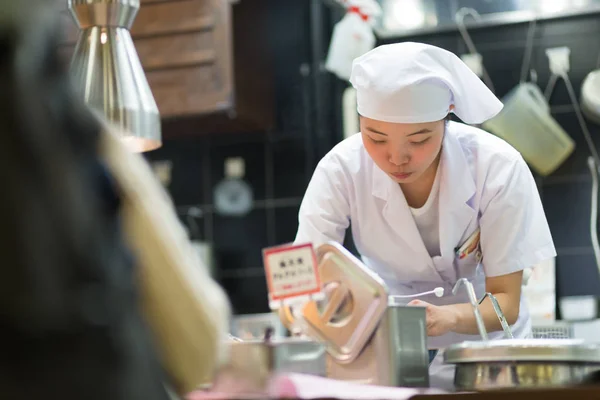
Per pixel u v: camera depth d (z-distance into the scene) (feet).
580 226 13.65
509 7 14.06
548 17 13.87
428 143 7.58
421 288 8.94
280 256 5.99
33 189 3.40
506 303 7.92
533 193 8.12
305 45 15.01
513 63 14.03
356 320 6.02
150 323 4.07
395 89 7.36
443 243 8.34
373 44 14.17
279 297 5.98
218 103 13.88
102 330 3.42
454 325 7.34
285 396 5.00
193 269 4.18
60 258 3.39
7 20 3.50
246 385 5.41
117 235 3.67
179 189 15.49
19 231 3.34
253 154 15.26
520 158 8.20
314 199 8.42
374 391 5.12
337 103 14.74
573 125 13.80
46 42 3.61
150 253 4.00
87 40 7.67
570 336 12.39
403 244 8.55
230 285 15.16
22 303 3.30
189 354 4.14
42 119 3.48
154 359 3.67
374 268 9.02
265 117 14.75
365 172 8.40
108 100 7.48
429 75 7.41
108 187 3.72
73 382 3.34
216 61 13.93
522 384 5.63
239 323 12.59
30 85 3.48
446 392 5.12
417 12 14.33
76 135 3.64
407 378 5.93
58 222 3.41
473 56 14.11
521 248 7.95
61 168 3.48
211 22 13.96
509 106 13.75
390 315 5.92
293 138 15.06
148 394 3.53
